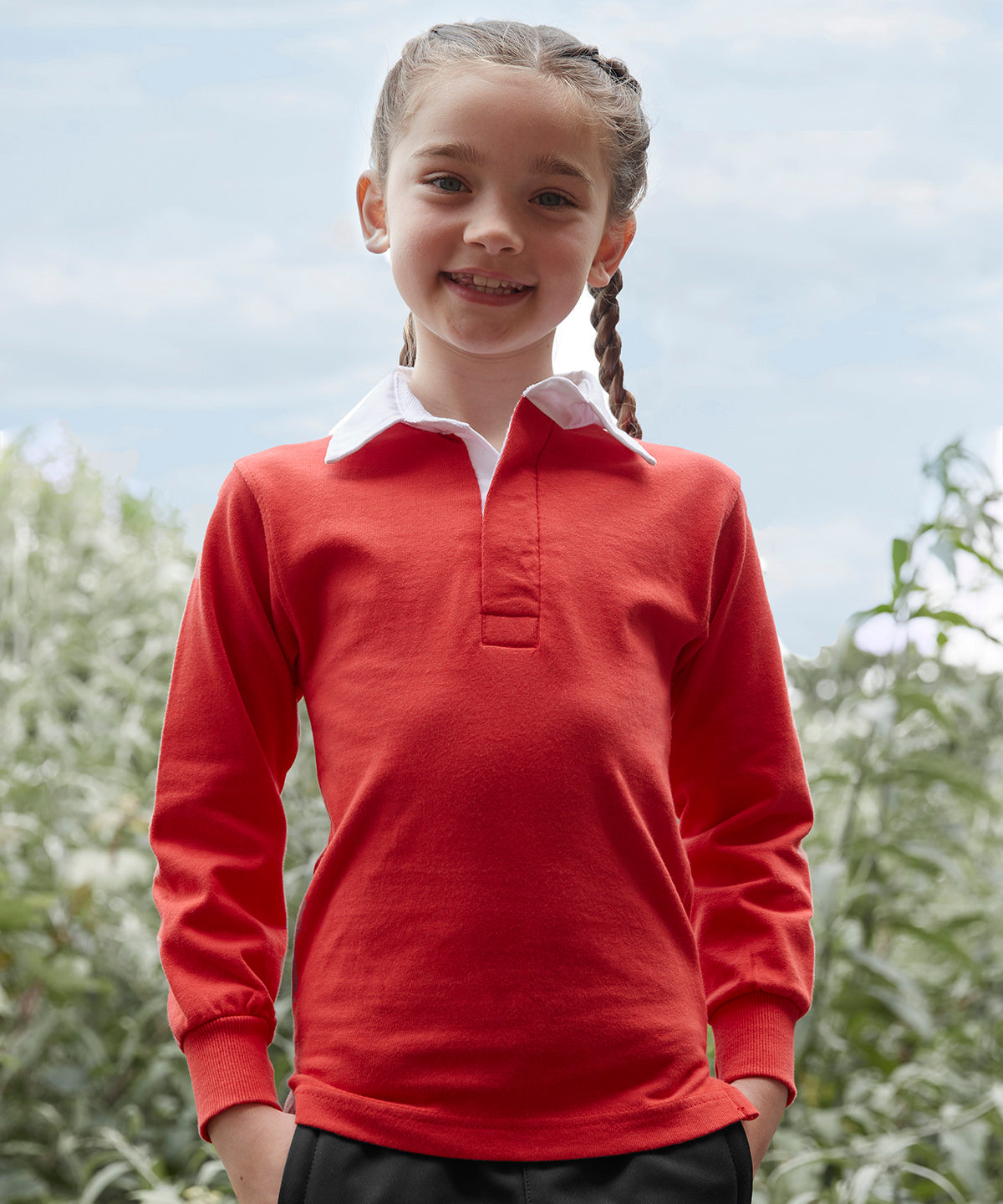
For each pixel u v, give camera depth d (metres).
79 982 2.21
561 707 1.05
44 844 2.49
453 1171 0.96
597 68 1.23
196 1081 1.06
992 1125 1.90
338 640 1.10
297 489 1.16
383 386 1.25
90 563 3.54
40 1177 2.17
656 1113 1.00
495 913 1.00
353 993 1.02
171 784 1.15
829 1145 1.97
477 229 1.13
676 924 1.07
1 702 2.94
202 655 1.18
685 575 1.18
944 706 2.38
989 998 2.41
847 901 2.24
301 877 2.08
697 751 1.25
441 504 1.13
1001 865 2.68
